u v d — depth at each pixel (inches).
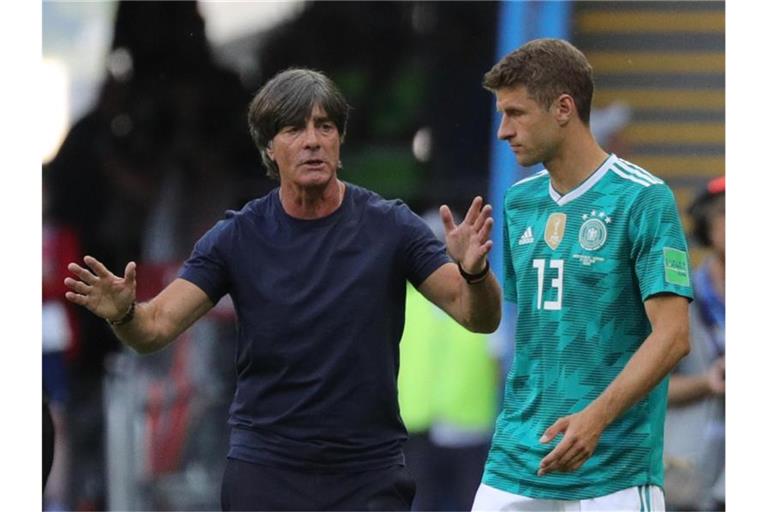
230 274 682.2
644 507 652.7
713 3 1476.4
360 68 1444.4
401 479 679.1
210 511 1203.9
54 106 1349.7
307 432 666.2
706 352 1003.9
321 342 663.8
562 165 664.4
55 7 1355.8
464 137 1432.1
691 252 1298.0
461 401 1249.4
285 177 671.8
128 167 1352.1
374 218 679.7
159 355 1221.7
